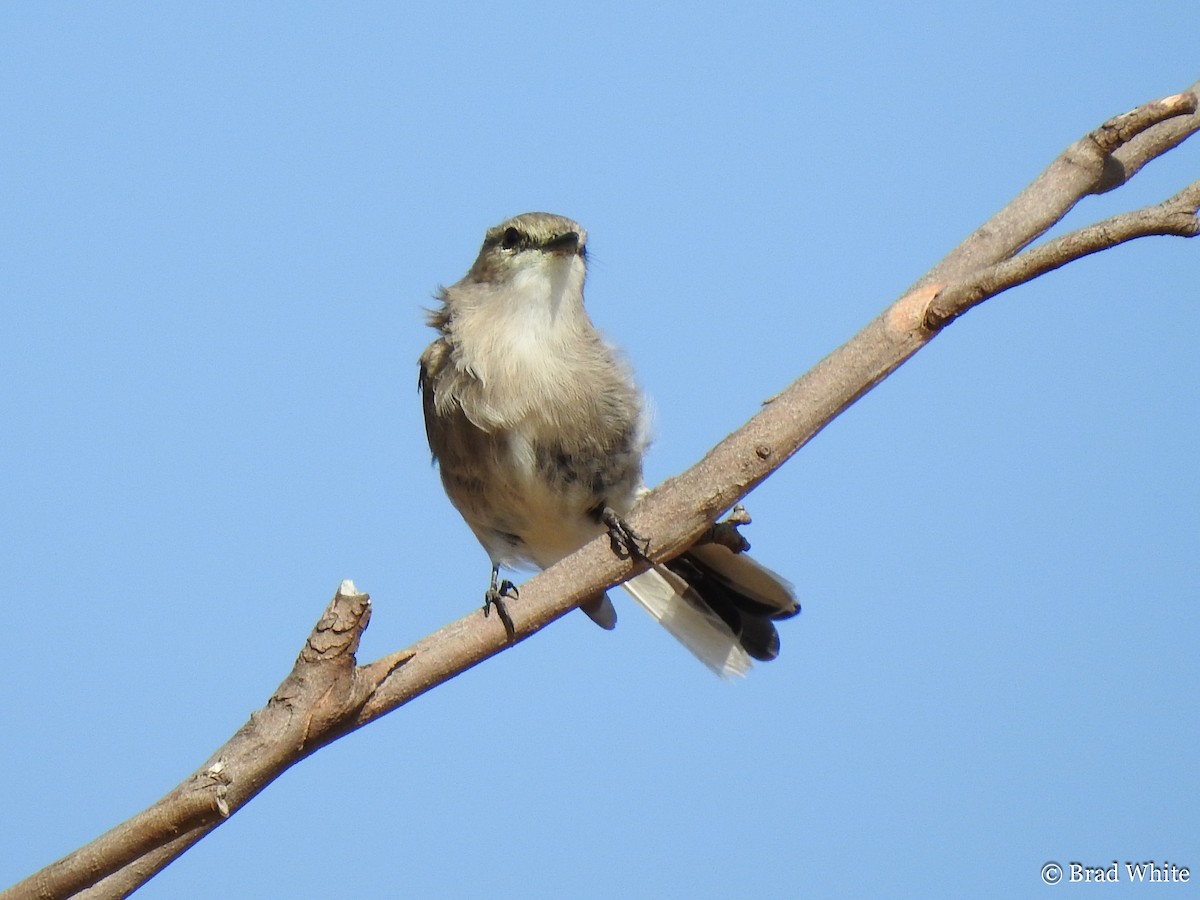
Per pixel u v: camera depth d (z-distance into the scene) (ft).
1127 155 27.50
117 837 20.58
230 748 21.77
